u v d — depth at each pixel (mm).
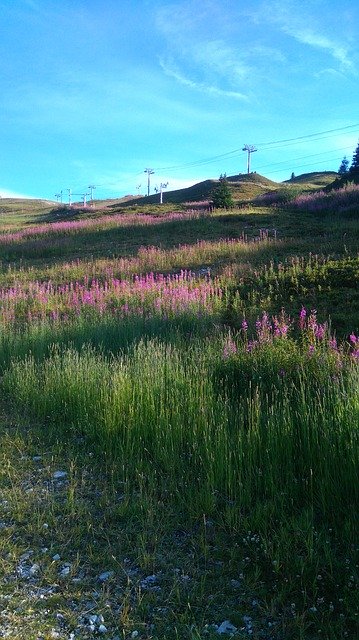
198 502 3686
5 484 4312
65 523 3639
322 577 2873
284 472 3918
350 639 2475
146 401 5133
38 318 11258
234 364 6230
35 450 4988
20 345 8719
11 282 16125
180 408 4992
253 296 10406
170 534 3453
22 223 52594
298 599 2779
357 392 4055
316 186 78625
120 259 17766
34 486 4258
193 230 23297
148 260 16438
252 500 3758
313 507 3506
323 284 10492
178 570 3068
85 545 3363
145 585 2943
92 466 4629
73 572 3053
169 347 6535
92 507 3855
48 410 6094
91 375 6145
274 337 7098
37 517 3682
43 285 14203
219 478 3947
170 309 9977
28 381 6727
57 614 2730
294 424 4270
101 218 34000
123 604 2756
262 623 2623
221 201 34531
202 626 2602
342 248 14586
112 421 5043
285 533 3143
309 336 6777
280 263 12508
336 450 3641
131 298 11570
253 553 3146
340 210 25016
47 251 21719
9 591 2920
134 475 4344
